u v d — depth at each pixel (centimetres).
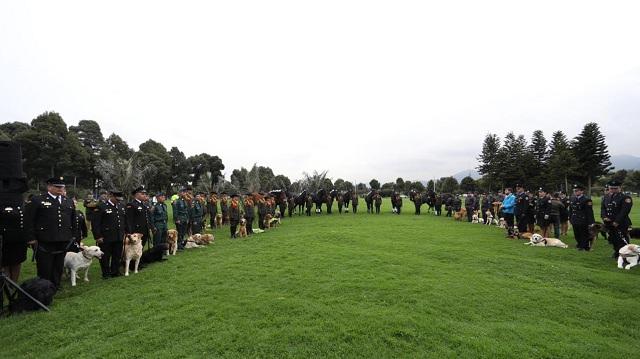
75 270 929
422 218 2523
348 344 559
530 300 773
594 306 746
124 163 4053
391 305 726
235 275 948
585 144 5350
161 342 578
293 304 715
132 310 718
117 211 1020
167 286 872
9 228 863
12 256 887
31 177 5528
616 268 1064
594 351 557
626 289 870
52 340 604
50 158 5466
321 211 3105
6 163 854
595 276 946
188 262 1140
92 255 935
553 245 1367
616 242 1168
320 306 708
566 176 5266
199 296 789
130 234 1030
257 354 535
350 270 981
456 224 2161
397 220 2356
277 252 1241
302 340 571
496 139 7250
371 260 1098
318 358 523
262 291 812
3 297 819
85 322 674
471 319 671
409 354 533
